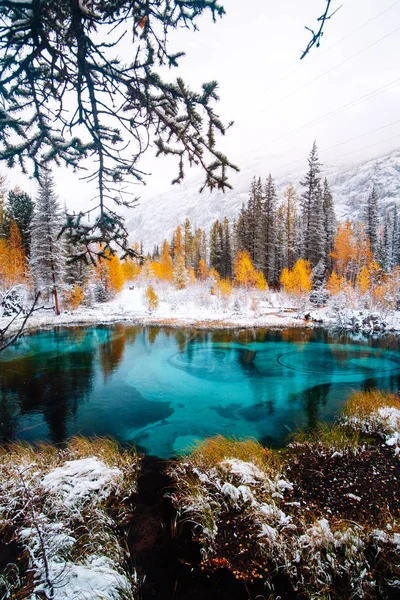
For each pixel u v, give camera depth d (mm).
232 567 4516
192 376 15438
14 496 5691
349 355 19125
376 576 4230
